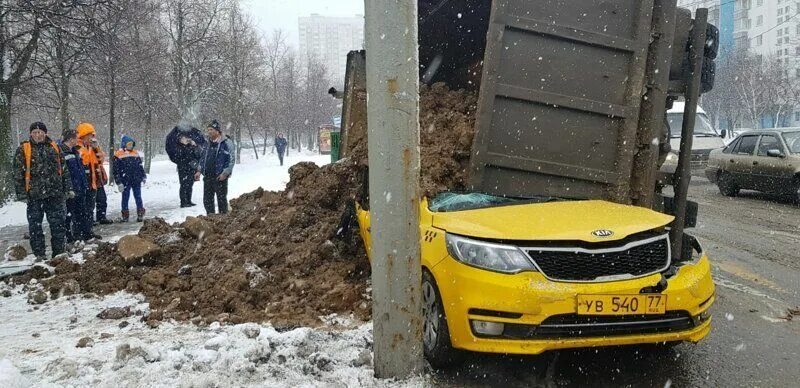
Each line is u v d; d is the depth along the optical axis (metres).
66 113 20.33
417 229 3.71
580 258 3.82
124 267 6.79
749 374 4.02
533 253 3.82
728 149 14.81
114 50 18.41
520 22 5.36
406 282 3.68
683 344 4.62
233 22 36.69
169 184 25.06
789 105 55.03
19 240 11.09
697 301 3.96
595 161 5.59
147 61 24.19
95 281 6.61
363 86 8.04
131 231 11.34
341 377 3.76
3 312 5.75
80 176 9.87
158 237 7.67
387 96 3.60
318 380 3.74
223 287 5.70
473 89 7.22
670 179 5.89
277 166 37.91
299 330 4.48
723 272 6.91
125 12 17.61
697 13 5.68
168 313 5.48
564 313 3.67
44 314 5.67
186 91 31.75
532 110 5.50
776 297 5.86
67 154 9.77
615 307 3.71
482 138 5.45
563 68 5.50
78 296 6.29
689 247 4.43
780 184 12.84
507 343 3.73
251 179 23.61
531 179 5.57
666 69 5.54
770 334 4.82
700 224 10.35
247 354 4.06
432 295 4.25
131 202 17.27
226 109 38.00
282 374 3.81
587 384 3.91
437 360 4.12
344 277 5.84
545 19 5.43
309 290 5.66
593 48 5.51
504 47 5.41
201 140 14.85
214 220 8.28
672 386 3.86
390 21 3.57
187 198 15.00
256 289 5.68
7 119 18.39
